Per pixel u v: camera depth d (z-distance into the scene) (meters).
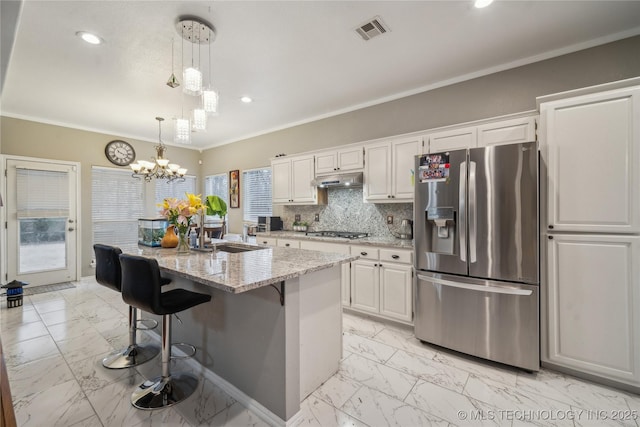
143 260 1.60
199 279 1.40
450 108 3.08
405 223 3.26
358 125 3.80
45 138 4.26
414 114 3.32
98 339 2.61
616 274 1.84
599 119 1.87
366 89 3.31
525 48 2.49
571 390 1.87
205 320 2.02
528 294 2.00
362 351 2.38
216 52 2.52
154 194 5.49
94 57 2.58
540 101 2.07
